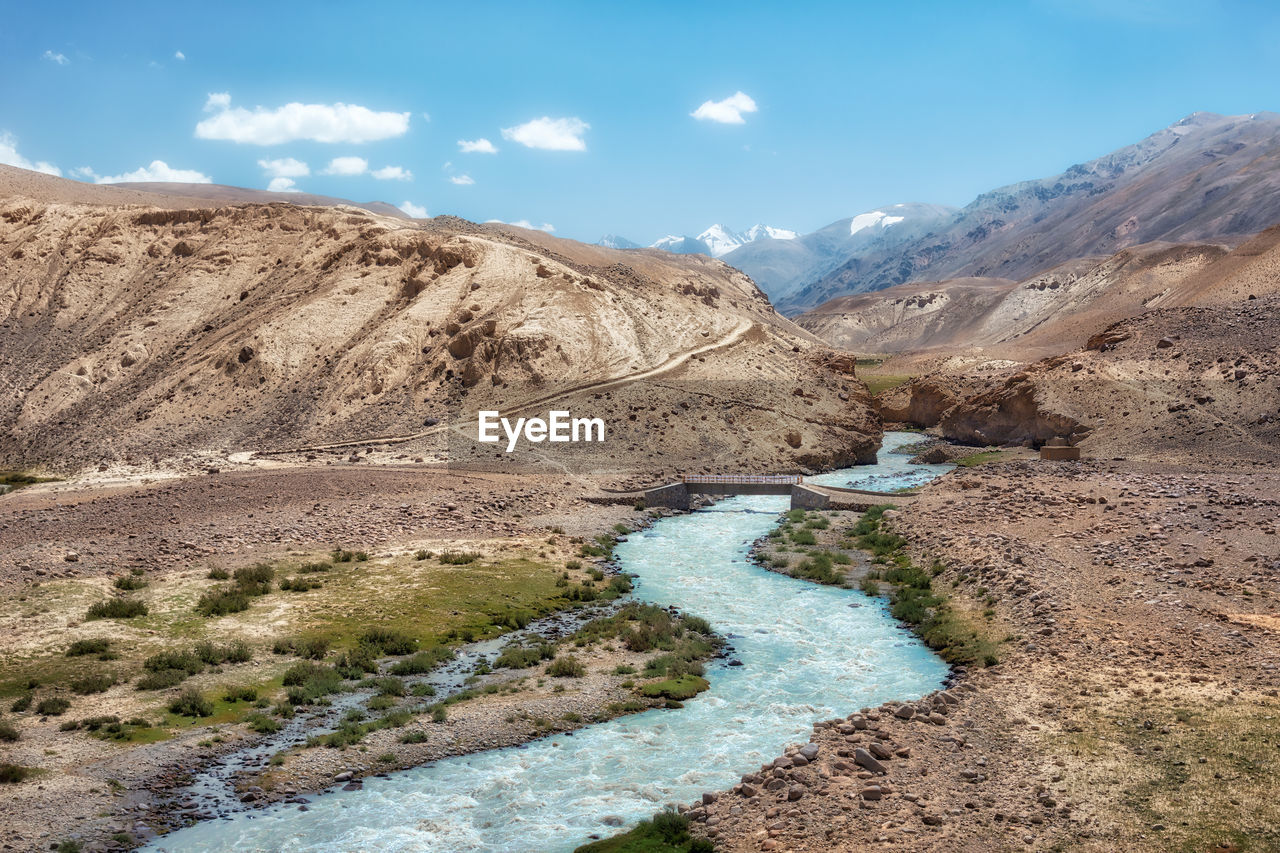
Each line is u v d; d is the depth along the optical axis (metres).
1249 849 23.05
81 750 32.50
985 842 24.00
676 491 88.06
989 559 53.62
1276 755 27.73
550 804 29.36
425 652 44.12
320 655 42.97
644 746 33.59
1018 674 37.34
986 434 131.00
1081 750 29.25
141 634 43.91
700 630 47.75
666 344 138.50
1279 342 107.81
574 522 76.62
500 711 36.78
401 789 30.58
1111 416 107.69
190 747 33.25
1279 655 35.81
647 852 25.14
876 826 25.02
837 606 52.38
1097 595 45.56
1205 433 95.00
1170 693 33.12
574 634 47.12
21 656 40.56
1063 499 68.00
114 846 26.84
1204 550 51.34
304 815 28.78
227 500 74.62
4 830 27.16
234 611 47.81
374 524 67.94
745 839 25.16
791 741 33.62
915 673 40.53
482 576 56.31
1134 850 23.34
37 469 104.12
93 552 57.41
